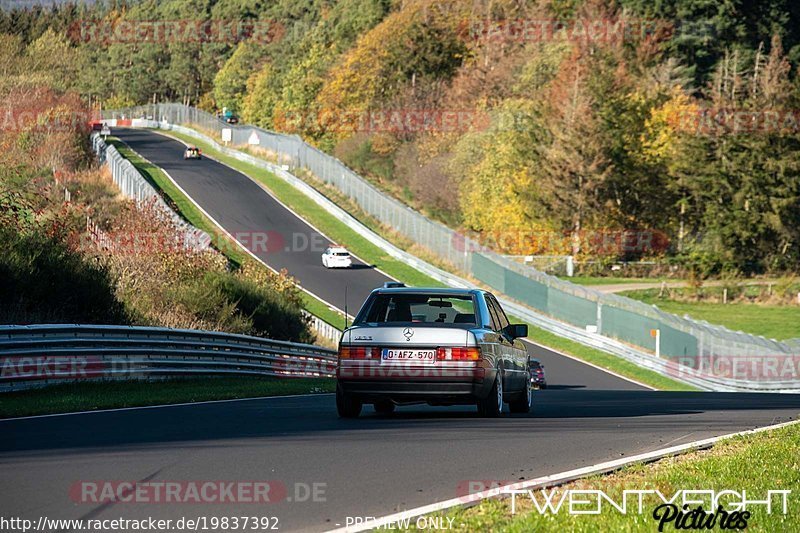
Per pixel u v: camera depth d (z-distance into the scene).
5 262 65.12
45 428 31.95
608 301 146.50
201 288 91.44
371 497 20.38
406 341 35.44
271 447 27.17
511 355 40.06
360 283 178.62
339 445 27.78
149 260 94.56
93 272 72.06
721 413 41.84
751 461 25.09
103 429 31.64
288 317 108.06
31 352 49.38
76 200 165.25
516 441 29.30
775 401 55.22
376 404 41.41
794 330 174.88
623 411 43.12
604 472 23.42
